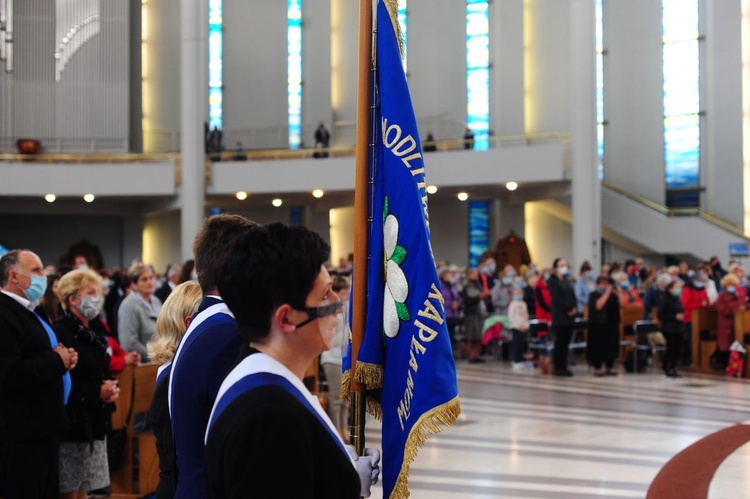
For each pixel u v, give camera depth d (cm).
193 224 2295
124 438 599
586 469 673
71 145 2611
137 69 2714
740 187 2195
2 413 425
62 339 477
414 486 622
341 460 166
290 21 2684
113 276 1206
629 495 588
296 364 180
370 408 304
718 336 1320
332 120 2666
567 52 2445
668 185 2314
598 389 1142
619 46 2388
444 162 2164
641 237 2228
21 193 2367
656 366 1386
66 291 488
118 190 2377
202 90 2305
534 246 2481
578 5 2000
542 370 1330
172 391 251
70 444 477
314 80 2658
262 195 2409
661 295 1281
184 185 2305
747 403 1012
